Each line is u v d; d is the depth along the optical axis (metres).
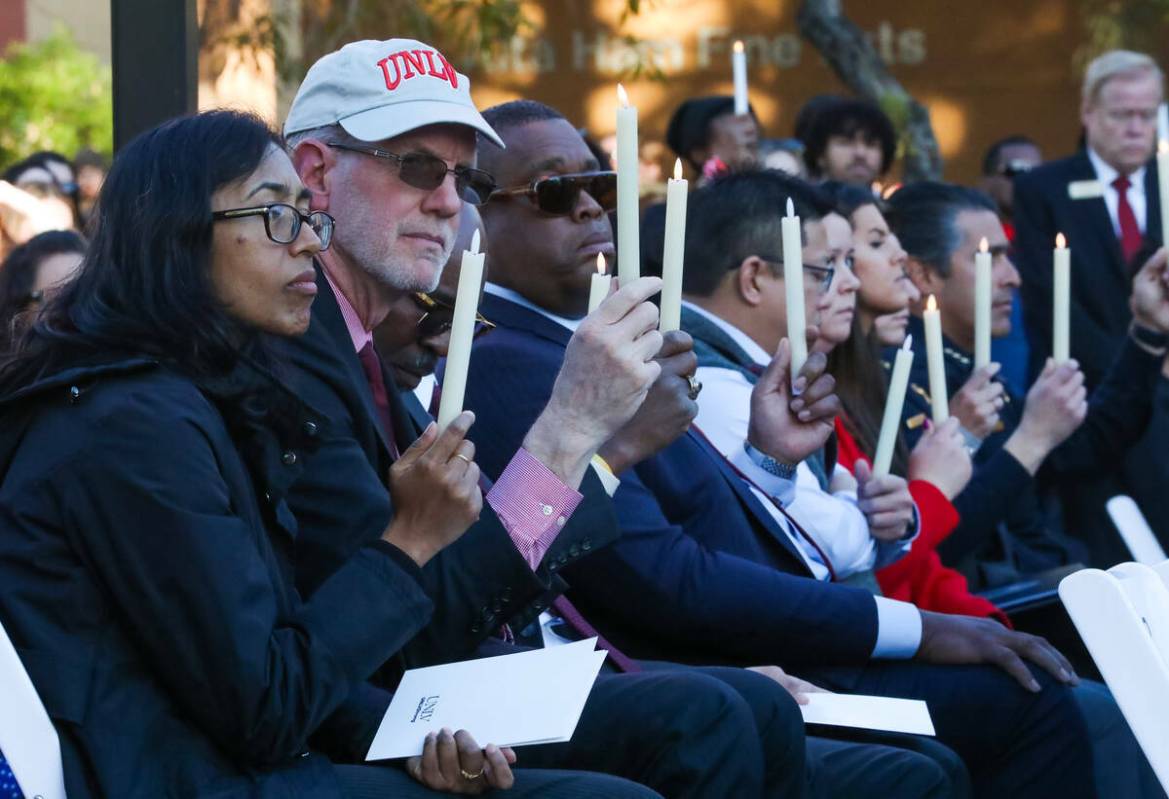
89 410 7.54
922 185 17.73
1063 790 12.10
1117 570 8.09
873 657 11.93
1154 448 17.00
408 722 8.04
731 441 12.62
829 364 14.96
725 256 13.55
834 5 28.14
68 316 8.02
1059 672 12.15
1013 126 38.94
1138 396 16.92
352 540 8.85
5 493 7.54
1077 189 21.17
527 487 9.20
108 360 7.79
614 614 11.41
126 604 7.38
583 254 12.23
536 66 38.12
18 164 17.27
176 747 7.46
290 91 26.47
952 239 17.27
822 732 11.46
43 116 26.98
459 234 10.66
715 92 38.31
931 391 14.31
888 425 13.27
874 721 10.63
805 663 11.70
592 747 8.66
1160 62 37.22
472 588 8.95
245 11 25.59
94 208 8.33
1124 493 17.61
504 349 11.76
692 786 8.55
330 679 7.62
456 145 10.07
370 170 9.86
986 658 12.03
